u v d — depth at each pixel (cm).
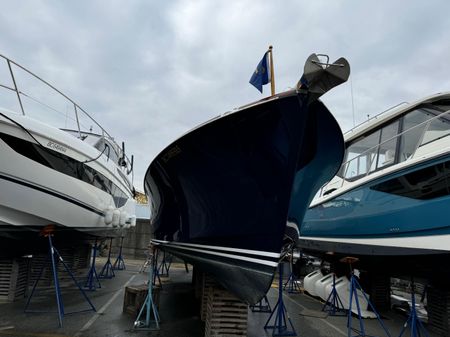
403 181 509
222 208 382
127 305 529
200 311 538
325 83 280
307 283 821
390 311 660
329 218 711
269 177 338
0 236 509
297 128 312
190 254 440
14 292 573
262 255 346
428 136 521
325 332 491
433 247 448
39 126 506
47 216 533
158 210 524
